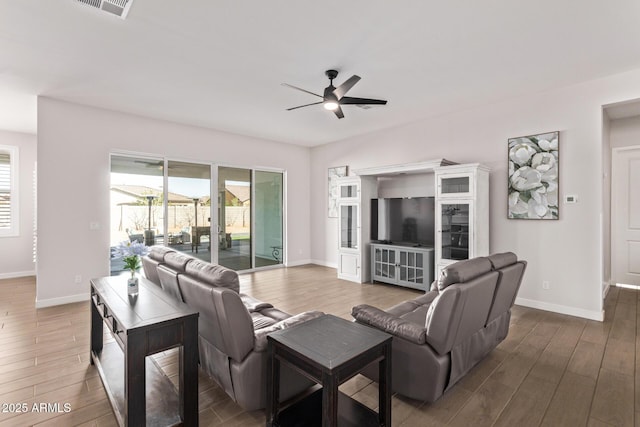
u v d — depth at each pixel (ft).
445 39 8.71
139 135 15.35
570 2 7.14
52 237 13.03
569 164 11.96
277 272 19.84
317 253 22.72
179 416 5.88
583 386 7.18
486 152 14.08
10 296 14.29
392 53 9.48
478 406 6.51
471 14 7.60
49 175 12.97
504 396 6.84
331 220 21.63
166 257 8.31
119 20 7.80
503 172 13.58
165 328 5.48
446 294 6.04
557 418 6.11
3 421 6.02
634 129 15.20
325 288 15.97
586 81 11.53
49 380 7.46
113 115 14.58
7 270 18.24
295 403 6.33
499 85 11.91
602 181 11.39
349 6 7.31
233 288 6.10
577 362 8.28
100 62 9.99
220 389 7.17
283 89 12.16
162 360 8.35
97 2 7.07
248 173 20.04
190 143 17.13
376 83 11.68
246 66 10.30
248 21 7.88
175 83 11.60
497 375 7.68
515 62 10.07
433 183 16.38
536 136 12.62
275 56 9.66
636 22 7.88
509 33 8.41
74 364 8.20
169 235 16.71
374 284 16.87
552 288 12.37
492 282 7.23
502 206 13.62
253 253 20.27
